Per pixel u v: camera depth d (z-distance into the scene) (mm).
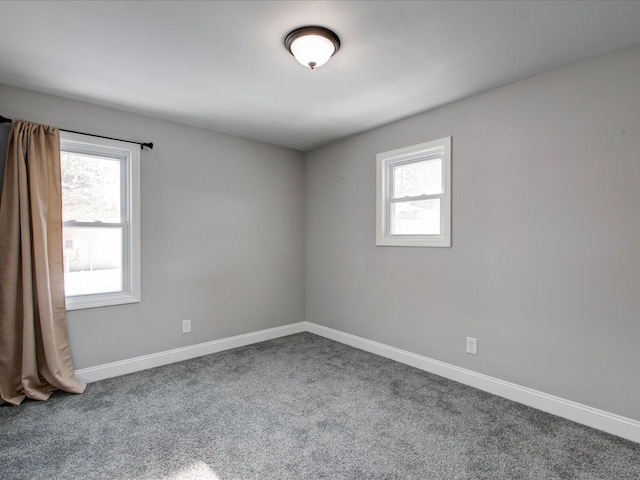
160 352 3266
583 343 2203
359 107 2998
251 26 1843
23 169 2500
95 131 2910
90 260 2945
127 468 1776
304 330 4465
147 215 3193
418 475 1729
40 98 2658
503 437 2053
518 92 2496
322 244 4230
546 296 2363
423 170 3221
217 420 2248
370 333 3627
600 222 2135
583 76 2197
